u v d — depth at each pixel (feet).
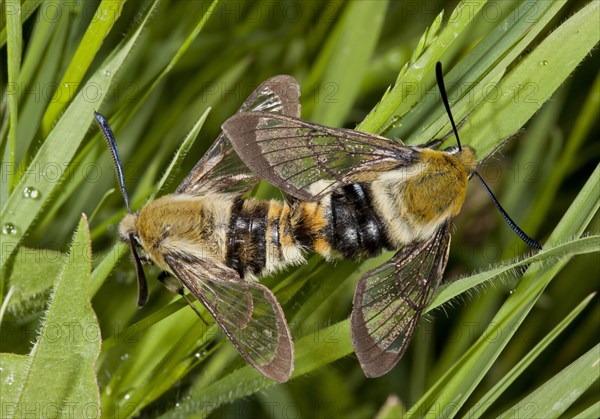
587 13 0.78
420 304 0.78
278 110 0.80
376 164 0.78
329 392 0.87
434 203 0.78
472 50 0.79
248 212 0.79
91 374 0.74
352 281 0.87
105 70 0.79
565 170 0.89
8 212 0.78
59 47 0.84
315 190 0.78
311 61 0.92
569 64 0.78
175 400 0.83
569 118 0.93
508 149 0.92
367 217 0.78
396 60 0.91
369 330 0.77
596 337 0.90
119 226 0.79
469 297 0.89
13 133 0.79
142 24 0.79
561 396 0.76
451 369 0.78
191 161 0.89
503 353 0.90
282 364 0.76
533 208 0.89
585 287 0.90
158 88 0.90
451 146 0.79
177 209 0.78
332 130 0.77
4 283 0.80
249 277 0.79
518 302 0.78
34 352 0.74
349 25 0.88
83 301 0.73
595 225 0.89
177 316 0.80
